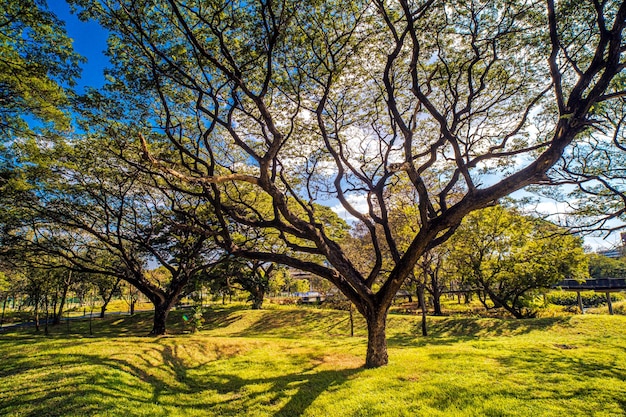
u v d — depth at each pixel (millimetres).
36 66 9594
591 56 8617
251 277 26859
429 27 8922
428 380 7879
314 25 8828
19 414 5910
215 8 8320
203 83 10312
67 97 10727
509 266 19016
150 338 13219
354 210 10500
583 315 16516
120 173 13453
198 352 11609
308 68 9867
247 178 7723
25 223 14906
